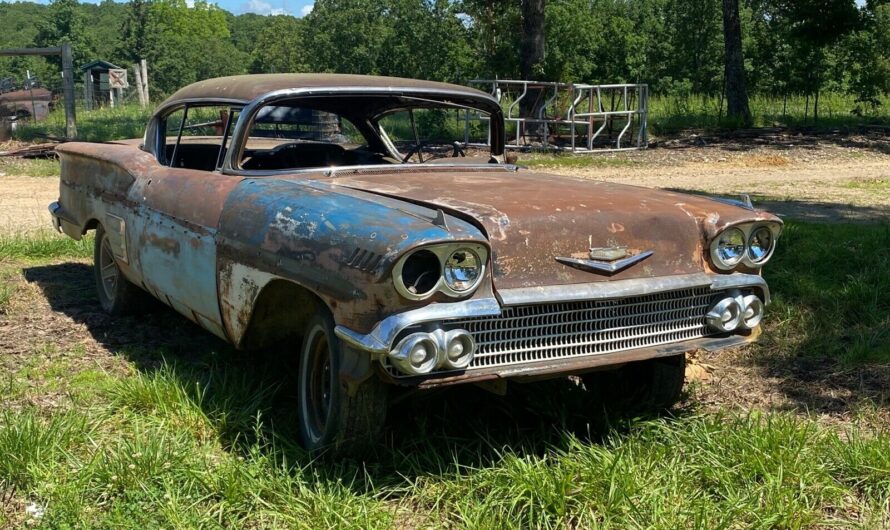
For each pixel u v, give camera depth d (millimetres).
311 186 3953
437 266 3184
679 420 4137
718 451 3768
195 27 113125
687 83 31734
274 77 4734
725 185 13680
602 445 3926
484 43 25594
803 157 18328
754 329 4031
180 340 5371
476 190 3945
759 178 14852
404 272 3141
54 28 60312
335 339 3471
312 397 3797
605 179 14797
